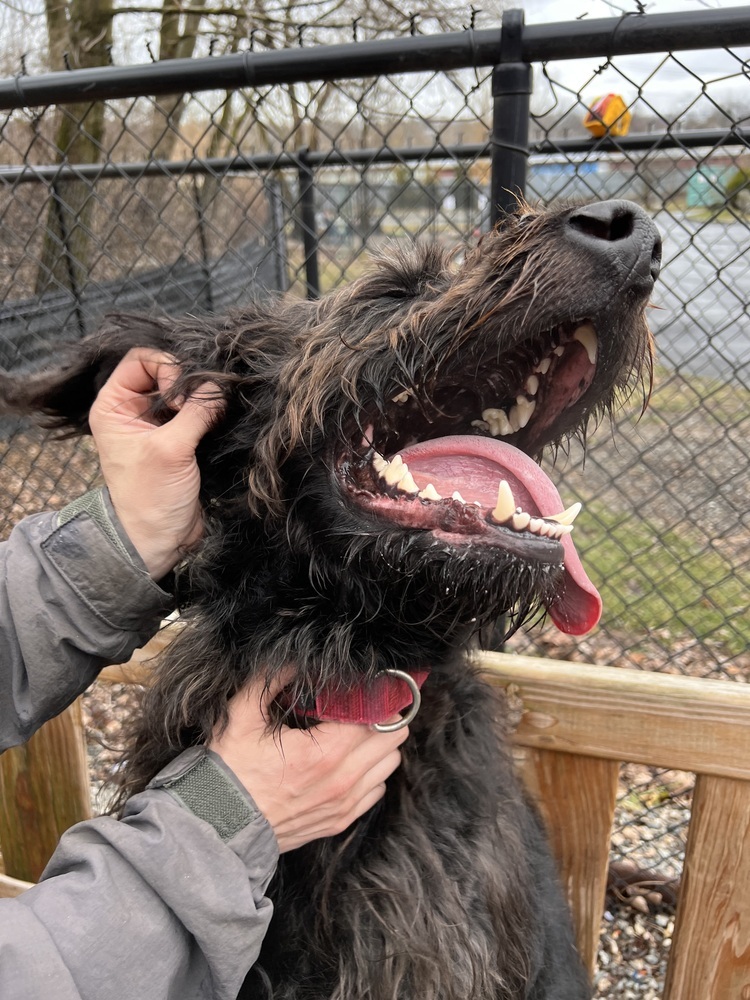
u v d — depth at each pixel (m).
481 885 0.52
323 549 0.49
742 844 0.54
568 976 0.58
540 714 0.58
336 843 0.52
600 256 0.44
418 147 1.34
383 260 0.57
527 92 0.60
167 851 0.38
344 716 0.47
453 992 0.49
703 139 1.11
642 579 1.41
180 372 0.51
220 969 0.38
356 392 0.48
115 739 0.72
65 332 1.09
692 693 0.53
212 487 0.53
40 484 1.13
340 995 0.47
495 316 0.46
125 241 1.59
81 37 2.45
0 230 1.34
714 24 0.54
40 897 0.37
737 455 1.56
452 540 0.45
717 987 0.57
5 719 0.47
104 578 0.45
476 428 0.58
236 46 2.40
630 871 0.88
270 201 1.60
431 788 0.54
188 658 0.52
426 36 0.60
